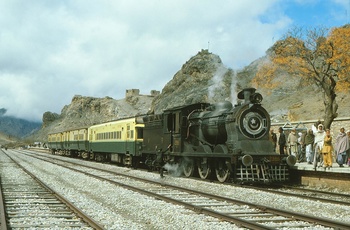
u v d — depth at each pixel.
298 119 48.88
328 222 8.07
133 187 14.16
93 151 39.69
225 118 17.50
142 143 27.06
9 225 7.85
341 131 17.06
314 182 16.52
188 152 19.94
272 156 16.28
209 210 9.26
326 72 26.08
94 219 8.66
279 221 8.65
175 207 10.26
